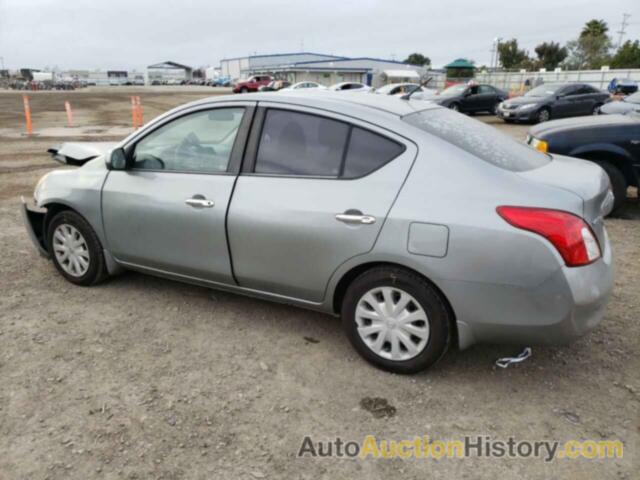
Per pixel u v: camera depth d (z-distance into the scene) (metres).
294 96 3.41
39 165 10.27
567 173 3.06
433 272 2.82
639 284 4.46
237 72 89.75
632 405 2.90
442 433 2.68
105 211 3.98
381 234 2.92
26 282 4.45
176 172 3.69
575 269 2.67
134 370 3.19
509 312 2.75
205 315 3.91
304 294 3.33
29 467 2.43
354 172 3.08
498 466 2.47
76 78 95.00
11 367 3.20
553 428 2.72
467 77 53.03
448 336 2.96
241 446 2.58
